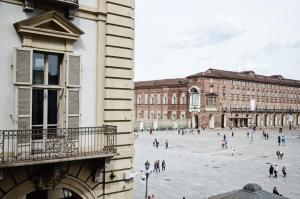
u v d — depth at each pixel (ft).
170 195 96.07
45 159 30.68
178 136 257.34
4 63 31.40
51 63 35.19
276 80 391.45
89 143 37.09
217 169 135.13
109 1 38.91
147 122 309.42
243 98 341.82
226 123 325.42
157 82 366.22
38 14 33.53
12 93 31.71
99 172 36.86
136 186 105.81
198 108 312.50
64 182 34.68
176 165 142.20
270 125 377.71
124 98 40.42
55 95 35.40
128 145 41.11
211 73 315.37
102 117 38.73
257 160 157.38
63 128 32.94
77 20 36.81
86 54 37.47
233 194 28.68
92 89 37.99
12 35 31.91
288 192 101.55
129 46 40.78
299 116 424.87
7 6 31.73
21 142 30.91
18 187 31.76
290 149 195.42
